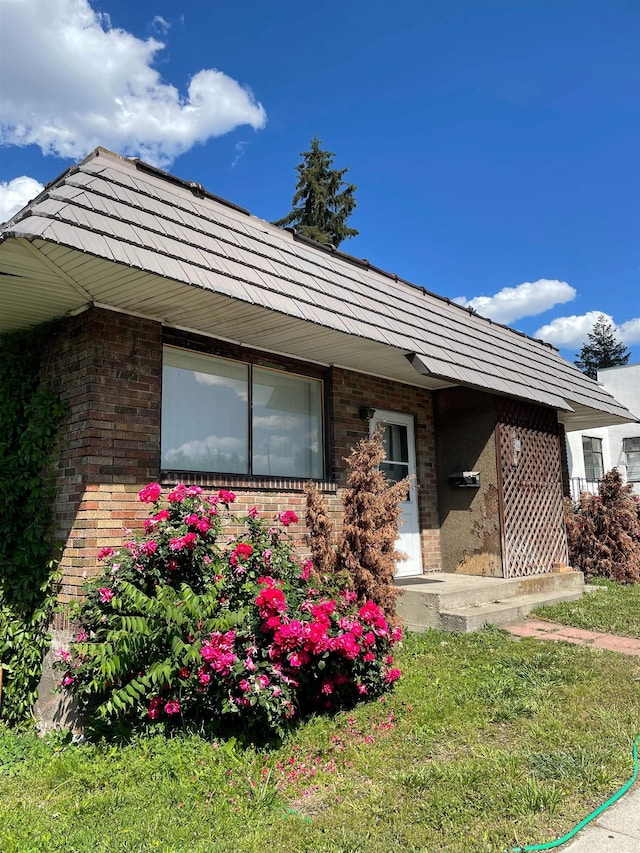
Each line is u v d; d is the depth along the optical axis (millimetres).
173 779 3621
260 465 7039
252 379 7059
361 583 6301
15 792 3750
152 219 5082
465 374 7977
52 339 5828
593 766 3650
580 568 12109
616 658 6008
